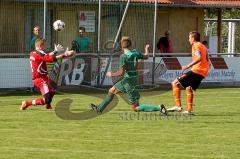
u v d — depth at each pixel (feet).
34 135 107.65
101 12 204.64
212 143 101.60
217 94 183.93
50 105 140.97
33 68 138.41
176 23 240.53
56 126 117.39
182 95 182.19
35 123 120.67
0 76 187.01
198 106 151.74
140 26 217.56
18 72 188.96
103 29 209.77
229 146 99.14
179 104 135.54
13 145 98.63
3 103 154.30
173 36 240.32
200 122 123.75
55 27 180.65
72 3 204.44
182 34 242.78
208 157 90.58
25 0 194.39
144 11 218.38
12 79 188.65
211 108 147.64
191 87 134.10
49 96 139.13
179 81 134.31
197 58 132.98
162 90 189.98
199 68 133.39
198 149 96.53
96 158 89.30
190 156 91.25
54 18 203.41
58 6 203.82
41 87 139.13
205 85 215.72
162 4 223.71
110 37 211.20
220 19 248.52
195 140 104.12
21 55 189.16
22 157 89.66
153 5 219.20
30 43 193.16
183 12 242.37
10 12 195.11
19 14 196.75
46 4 190.29
